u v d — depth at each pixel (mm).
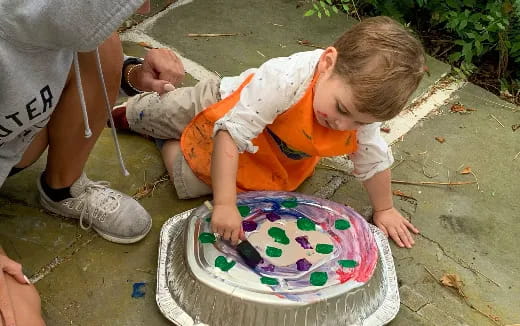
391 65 1424
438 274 1703
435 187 1940
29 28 1115
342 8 2594
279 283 1479
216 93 1796
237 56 2314
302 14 2543
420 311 1610
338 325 1479
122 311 1533
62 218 1711
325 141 1608
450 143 2090
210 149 1733
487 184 1968
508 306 1647
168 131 1864
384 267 1633
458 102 2254
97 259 1632
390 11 2543
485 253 1772
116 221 1638
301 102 1534
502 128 2170
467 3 2482
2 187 1758
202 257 1523
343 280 1508
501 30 2359
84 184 1672
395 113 1479
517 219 1874
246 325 1449
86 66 1451
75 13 1093
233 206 1538
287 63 1557
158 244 1686
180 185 1774
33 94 1236
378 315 1534
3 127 1271
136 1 1107
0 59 1137
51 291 1553
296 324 1446
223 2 2535
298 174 1820
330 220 1668
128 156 1902
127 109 1907
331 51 1499
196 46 2330
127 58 1748
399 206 1874
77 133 1545
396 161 2010
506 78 2412
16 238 1650
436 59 2438
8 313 1246
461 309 1628
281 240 1603
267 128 1665
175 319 1482
